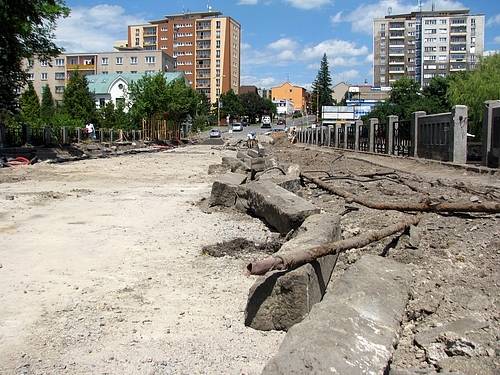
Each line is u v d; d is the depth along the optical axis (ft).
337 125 136.87
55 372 13.35
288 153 119.96
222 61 452.35
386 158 84.58
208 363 13.74
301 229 22.40
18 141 111.04
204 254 25.43
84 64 377.50
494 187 40.73
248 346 14.75
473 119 141.08
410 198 37.29
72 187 54.34
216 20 449.06
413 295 16.21
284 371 10.59
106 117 202.80
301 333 12.05
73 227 32.24
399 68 450.30
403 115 202.69
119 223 33.60
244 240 27.50
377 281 15.84
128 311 17.62
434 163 65.26
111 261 24.16
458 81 154.30
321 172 60.85
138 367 13.57
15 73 97.71
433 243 23.61
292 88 594.65
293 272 15.62
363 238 20.36
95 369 13.48
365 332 12.30
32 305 18.22
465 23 411.75
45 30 103.50
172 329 16.05
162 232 30.63
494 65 153.58
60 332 15.87
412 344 13.58
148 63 371.35
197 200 43.88
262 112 473.67
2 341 15.28
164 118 203.21
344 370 10.52
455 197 35.88
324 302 14.07
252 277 21.52
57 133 127.24
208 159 104.73
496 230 24.75
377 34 451.94
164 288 20.11
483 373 11.66
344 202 36.42
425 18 416.26
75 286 20.36
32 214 37.04
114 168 79.61
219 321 16.67
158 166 84.64
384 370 11.03
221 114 429.38
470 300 16.01
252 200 35.12
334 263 20.51
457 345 12.78
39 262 23.97
